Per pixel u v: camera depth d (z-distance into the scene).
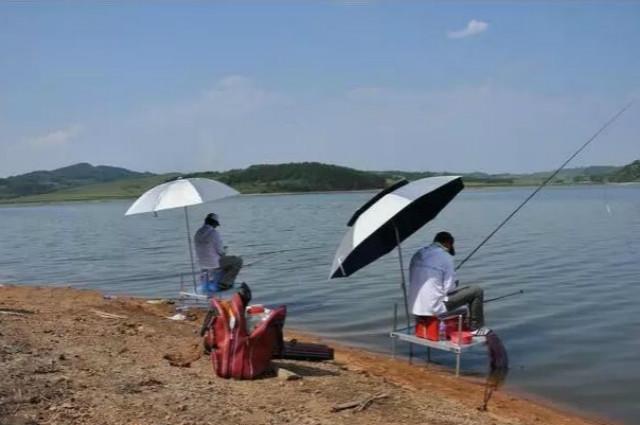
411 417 7.07
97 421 6.25
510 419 7.83
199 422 6.39
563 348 12.40
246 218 62.78
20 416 6.18
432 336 10.49
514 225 47.00
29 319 11.19
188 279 22.81
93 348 9.27
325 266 25.70
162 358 9.02
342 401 7.38
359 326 14.52
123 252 33.38
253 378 8.09
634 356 11.81
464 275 22.72
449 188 11.34
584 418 8.70
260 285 20.73
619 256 27.86
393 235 11.62
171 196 13.13
